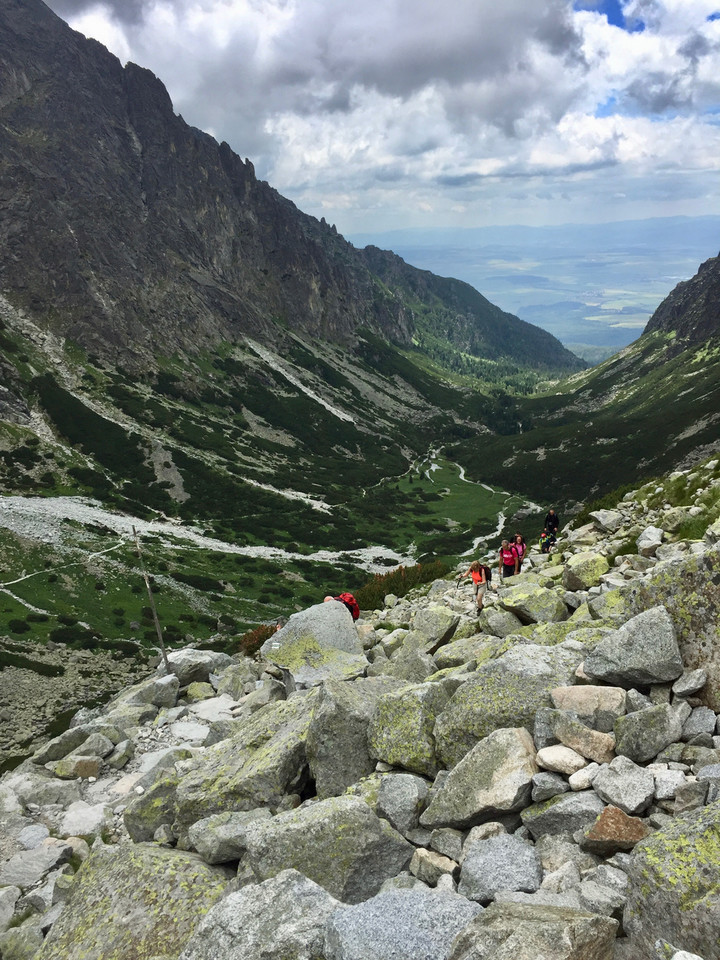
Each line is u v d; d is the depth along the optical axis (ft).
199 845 27.48
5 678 359.87
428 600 86.43
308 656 53.78
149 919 24.63
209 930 19.15
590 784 22.00
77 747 54.75
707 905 14.30
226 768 34.55
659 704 23.30
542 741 25.05
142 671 392.27
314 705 34.65
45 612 458.91
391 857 23.21
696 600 25.77
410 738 29.32
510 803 22.63
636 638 26.25
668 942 14.47
